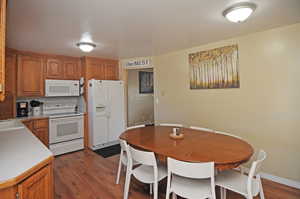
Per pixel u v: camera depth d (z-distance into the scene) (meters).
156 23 2.07
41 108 3.69
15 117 3.11
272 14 1.86
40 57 3.44
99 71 4.07
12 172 0.98
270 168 2.39
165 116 3.82
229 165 1.39
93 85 3.68
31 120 3.07
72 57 3.88
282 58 2.23
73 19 1.91
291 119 2.19
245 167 2.61
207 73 3.05
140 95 5.94
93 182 2.37
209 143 1.83
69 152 3.58
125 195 1.88
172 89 3.65
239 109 2.67
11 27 2.11
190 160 1.41
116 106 4.09
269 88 2.36
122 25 2.11
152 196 2.05
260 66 2.43
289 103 2.20
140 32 2.37
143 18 1.92
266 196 2.00
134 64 4.18
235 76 2.69
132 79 5.71
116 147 3.92
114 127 4.05
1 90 0.99
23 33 2.32
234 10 1.66
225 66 2.80
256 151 2.51
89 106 3.82
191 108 3.33
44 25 2.06
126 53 3.64
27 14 1.77
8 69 3.00
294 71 2.15
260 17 1.94
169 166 1.47
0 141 1.63
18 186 0.97
